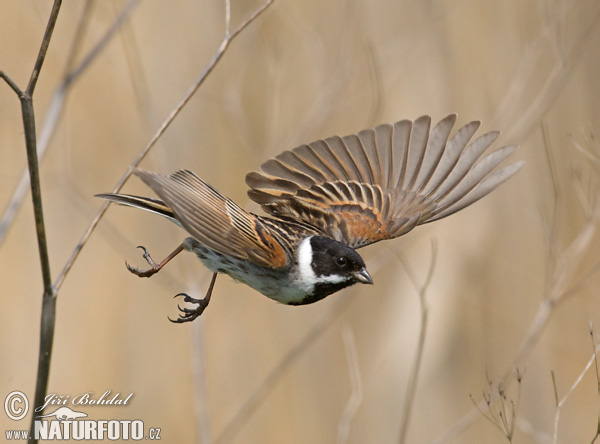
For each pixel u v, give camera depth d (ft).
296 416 60.08
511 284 61.05
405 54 59.26
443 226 60.23
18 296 57.72
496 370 59.67
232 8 59.26
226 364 59.52
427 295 59.41
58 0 27.07
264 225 34.63
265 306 61.05
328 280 35.01
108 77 58.13
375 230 37.93
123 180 31.09
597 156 47.98
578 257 49.26
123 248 57.31
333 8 58.90
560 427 61.16
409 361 59.26
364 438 59.52
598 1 60.90
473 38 59.77
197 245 34.76
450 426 58.95
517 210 61.67
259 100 58.29
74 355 57.36
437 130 39.29
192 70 59.16
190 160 57.98
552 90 51.60
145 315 59.06
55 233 58.44
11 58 56.95
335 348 60.95
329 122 57.31
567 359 61.87
